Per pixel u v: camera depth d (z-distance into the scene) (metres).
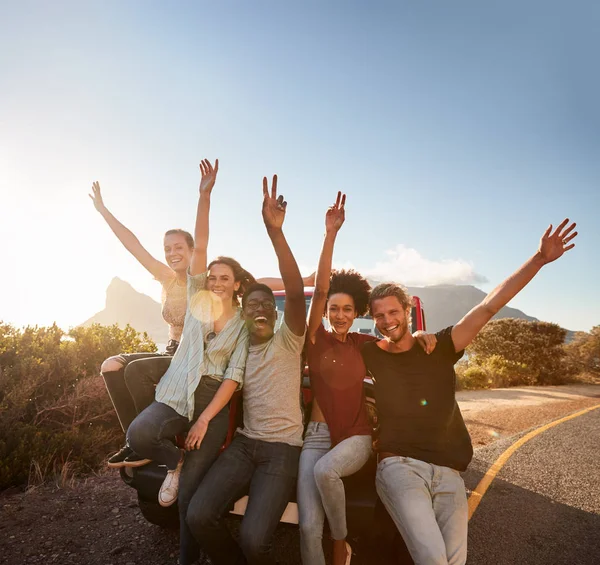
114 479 4.76
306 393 3.35
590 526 3.98
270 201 2.78
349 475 2.86
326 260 2.98
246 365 3.02
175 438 3.04
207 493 2.64
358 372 2.96
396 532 2.89
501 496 4.63
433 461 2.70
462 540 2.41
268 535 2.55
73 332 6.96
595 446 6.98
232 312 3.27
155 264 3.92
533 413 10.16
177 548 3.30
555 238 2.68
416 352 2.87
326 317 3.17
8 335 6.65
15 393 5.34
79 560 3.11
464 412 10.00
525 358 21.61
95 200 4.12
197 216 3.29
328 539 3.48
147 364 3.32
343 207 3.01
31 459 4.69
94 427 5.85
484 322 2.79
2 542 3.34
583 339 32.03
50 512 3.89
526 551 3.46
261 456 2.81
